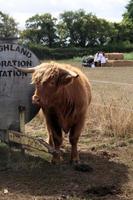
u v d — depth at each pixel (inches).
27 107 411.5
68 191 327.9
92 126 507.2
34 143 378.3
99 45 3447.3
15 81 405.7
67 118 367.9
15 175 358.0
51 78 339.0
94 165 388.8
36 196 319.0
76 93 364.2
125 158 411.2
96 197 317.1
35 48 2837.1
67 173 363.6
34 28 3321.9
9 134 403.2
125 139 469.1
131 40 3631.9
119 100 605.3
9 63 402.6
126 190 332.2
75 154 387.2
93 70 1582.2
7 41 401.1
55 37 3390.7
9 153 398.9
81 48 3171.8
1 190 329.4
